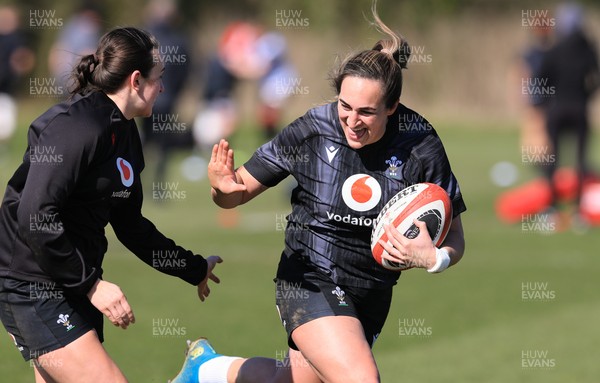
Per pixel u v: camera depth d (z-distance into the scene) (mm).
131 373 22266
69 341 15039
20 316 15086
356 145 15516
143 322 27109
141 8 109125
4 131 62031
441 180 16031
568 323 27922
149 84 15562
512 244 41062
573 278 34250
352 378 15078
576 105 45812
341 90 15164
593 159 70500
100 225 15586
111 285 14883
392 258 15523
